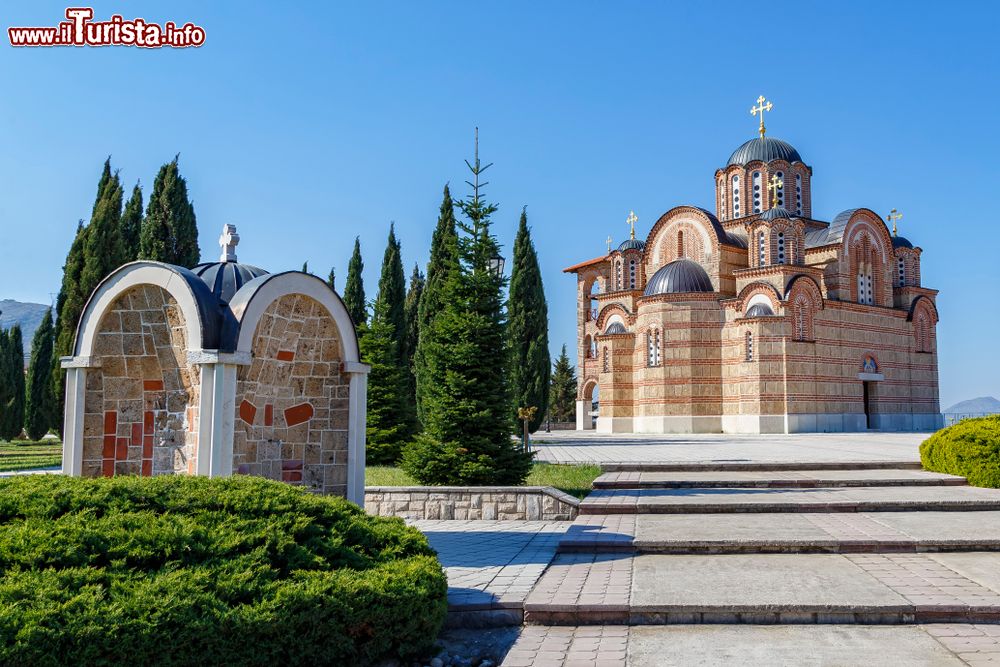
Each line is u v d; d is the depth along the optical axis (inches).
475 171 717.3
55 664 221.9
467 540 515.5
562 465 815.1
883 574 386.6
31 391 1870.1
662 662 284.4
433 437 692.1
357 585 277.6
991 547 443.5
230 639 246.4
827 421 1795.0
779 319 1736.0
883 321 1985.7
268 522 299.6
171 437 459.2
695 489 677.3
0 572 246.2
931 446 737.6
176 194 1321.4
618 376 1994.3
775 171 2094.0
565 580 385.4
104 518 277.0
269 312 479.8
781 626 326.6
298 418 504.1
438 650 309.1
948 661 278.4
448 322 705.0
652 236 2097.7
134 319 469.4
